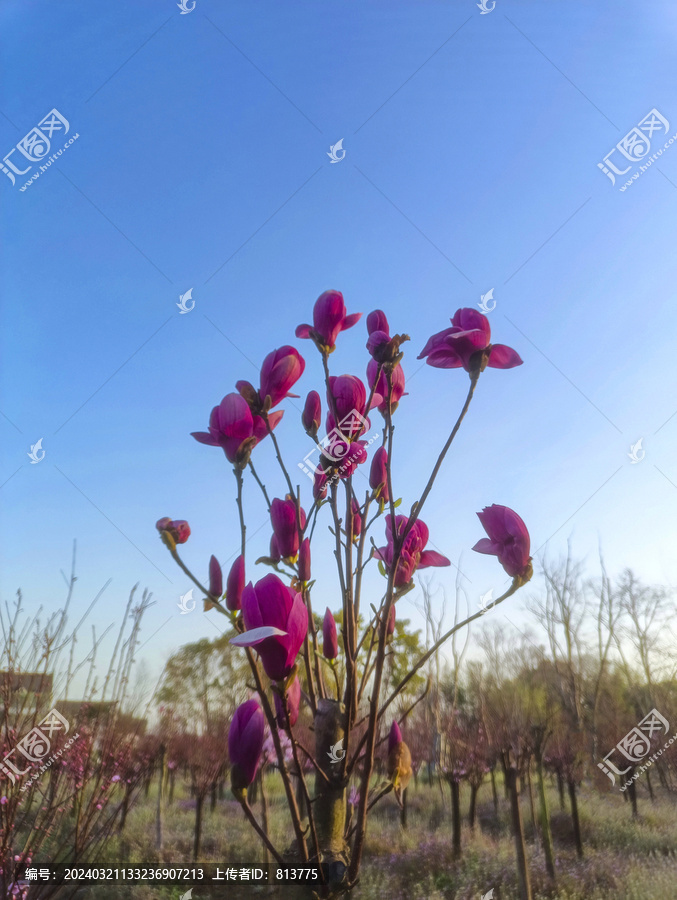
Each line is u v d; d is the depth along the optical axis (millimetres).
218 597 1135
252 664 988
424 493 1098
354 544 1310
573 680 7777
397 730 1200
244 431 1152
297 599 968
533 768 6625
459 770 6621
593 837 6211
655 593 8305
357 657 1264
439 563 1349
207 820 6441
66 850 3668
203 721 5230
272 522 1244
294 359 1219
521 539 1141
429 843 5988
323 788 1188
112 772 3686
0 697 3244
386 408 1270
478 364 1155
